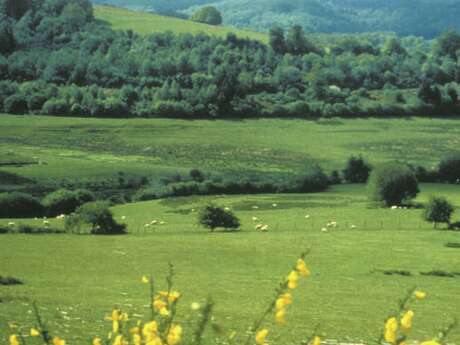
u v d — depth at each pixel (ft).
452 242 477.36
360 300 306.14
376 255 435.12
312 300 300.81
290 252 446.60
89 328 183.42
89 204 521.65
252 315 244.63
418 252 446.19
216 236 504.43
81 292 294.87
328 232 525.34
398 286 346.54
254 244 473.26
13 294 273.13
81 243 466.29
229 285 338.75
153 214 615.16
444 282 362.33
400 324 43.34
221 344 151.23
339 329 226.17
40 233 506.07
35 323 184.65
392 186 637.30
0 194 616.39
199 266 399.03
